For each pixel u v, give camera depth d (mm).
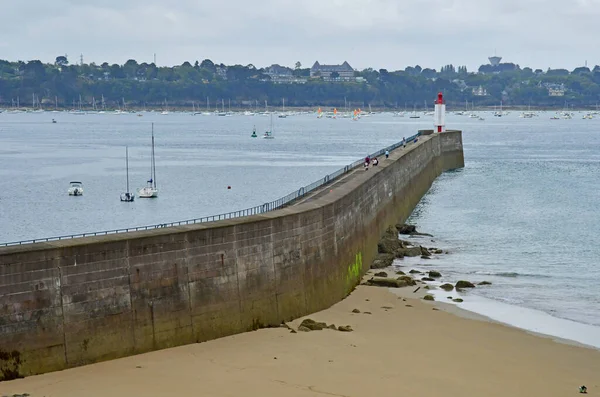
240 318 47438
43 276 38250
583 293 65750
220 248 46188
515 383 42062
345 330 50125
